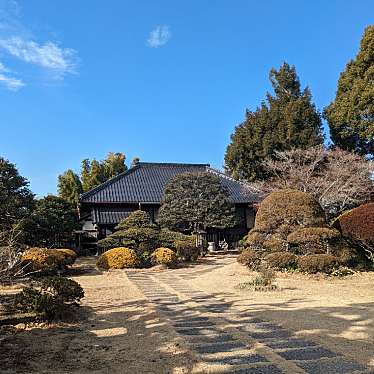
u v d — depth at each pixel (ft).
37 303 21.90
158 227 59.00
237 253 69.67
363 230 39.27
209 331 19.29
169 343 17.40
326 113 68.74
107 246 53.11
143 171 85.56
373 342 16.78
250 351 15.90
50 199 61.26
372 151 64.08
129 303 27.58
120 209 73.77
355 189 53.52
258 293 30.27
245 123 79.71
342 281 35.42
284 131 72.33
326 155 60.18
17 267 29.60
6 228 45.98
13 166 52.90
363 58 62.39
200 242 63.93
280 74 78.74
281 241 40.96
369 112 60.13
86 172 117.08
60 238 61.46
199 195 64.13
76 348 17.10
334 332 18.43
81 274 47.14
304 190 56.59
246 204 77.61
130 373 13.94
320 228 38.93
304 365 14.12
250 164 78.38
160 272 46.88
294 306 24.95
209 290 32.96
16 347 17.29
